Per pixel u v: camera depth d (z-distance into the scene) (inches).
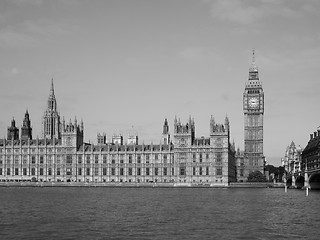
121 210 5836.6
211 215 5280.5
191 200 7608.3
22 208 6058.1
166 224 4554.6
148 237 3887.8
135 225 4485.7
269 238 3863.2
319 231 4180.6
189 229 4261.8
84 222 4680.1
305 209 5974.4
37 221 4741.6
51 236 3922.2
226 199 7854.3
